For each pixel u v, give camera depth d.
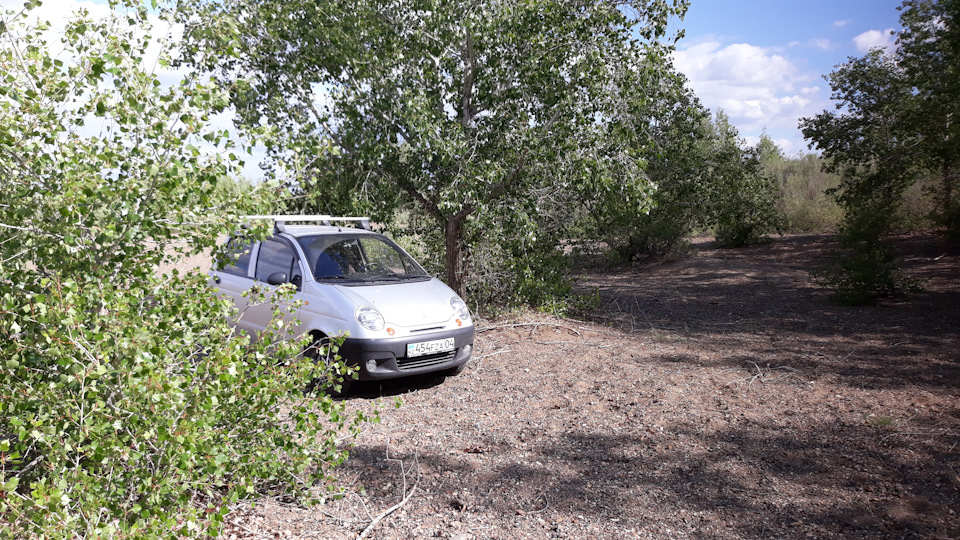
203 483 3.18
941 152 15.86
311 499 3.69
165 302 3.27
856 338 8.62
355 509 3.79
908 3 16.38
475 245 9.63
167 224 3.29
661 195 16.80
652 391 6.27
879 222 12.00
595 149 8.36
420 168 8.96
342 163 8.79
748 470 4.33
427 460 4.58
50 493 2.40
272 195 3.64
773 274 16.19
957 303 10.80
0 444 2.48
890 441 4.74
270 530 3.49
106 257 3.16
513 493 4.03
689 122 14.06
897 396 5.85
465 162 8.16
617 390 6.36
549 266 10.84
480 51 8.92
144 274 3.22
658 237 18.95
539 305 10.54
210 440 3.14
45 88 3.10
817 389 6.20
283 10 8.15
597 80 8.45
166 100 3.24
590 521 3.65
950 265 14.89
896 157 18.12
